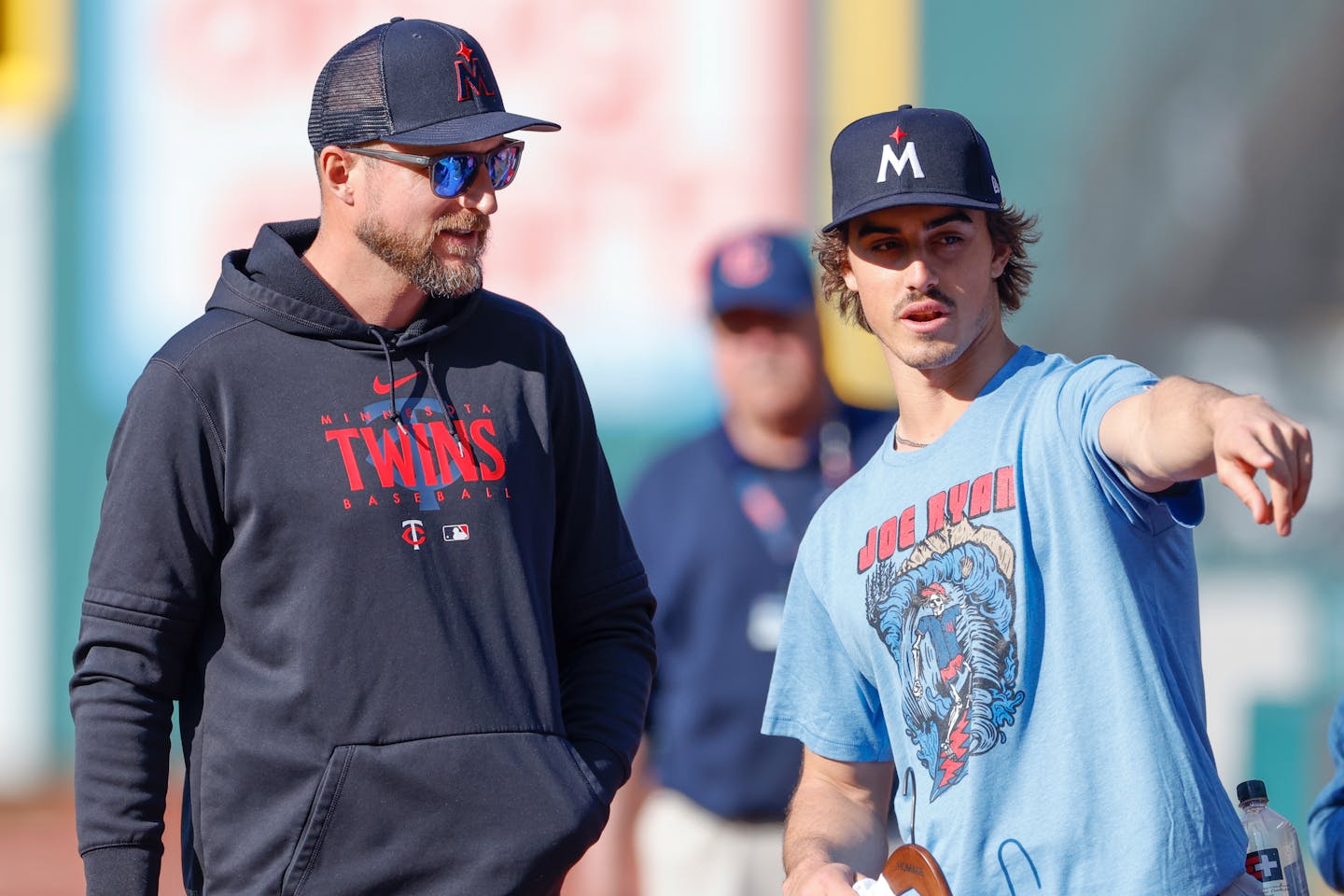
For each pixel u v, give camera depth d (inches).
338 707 414.6
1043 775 380.5
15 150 1405.0
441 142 417.7
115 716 416.2
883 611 410.6
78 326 1414.9
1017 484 391.9
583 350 1390.3
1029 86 1393.9
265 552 418.3
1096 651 379.9
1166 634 386.3
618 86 1390.3
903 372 420.5
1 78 1395.2
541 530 445.4
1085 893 373.1
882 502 417.7
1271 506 319.3
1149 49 1387.8
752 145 1385.3
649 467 718.5
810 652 443.2
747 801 672.4
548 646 438.6
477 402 439.2
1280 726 983.6
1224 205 1384.1
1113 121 1390.3
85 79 1403.8
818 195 1386.6
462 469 431.2
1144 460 359.3
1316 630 1248.8
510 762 423.2
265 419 420.8
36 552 1417.3
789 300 684.7
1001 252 423.2
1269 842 411.5
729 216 1386.6
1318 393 1369.3
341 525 417.7
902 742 411.5
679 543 690.2
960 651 392.2
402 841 416.5
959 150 404.8
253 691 418.0
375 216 427.5
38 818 1380.4
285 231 452.1
